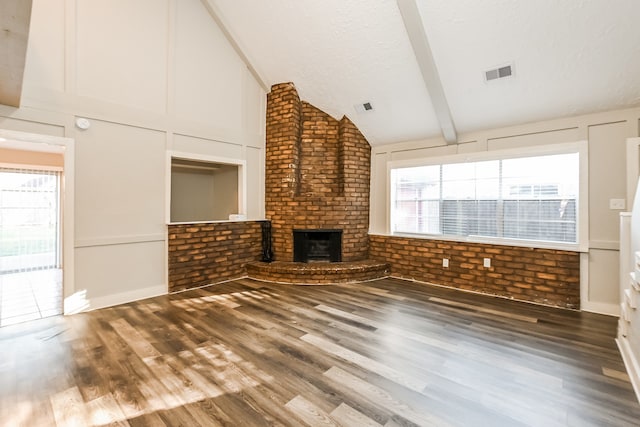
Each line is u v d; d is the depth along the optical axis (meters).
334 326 2.86
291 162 4.87
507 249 3.78
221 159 4.54
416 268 4.56
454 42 3.22
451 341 2.55
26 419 1.60
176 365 2.15
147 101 3.76
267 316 3.10
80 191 3.26
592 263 3.30
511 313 3.23
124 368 2.10
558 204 3.55
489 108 3.74
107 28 3.42
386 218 4.96
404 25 3.35
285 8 3.84
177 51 4.03
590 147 3.33
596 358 2.28
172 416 1.63
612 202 3.21
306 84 4.71
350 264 4.66
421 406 1.73
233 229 4.64
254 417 1.63
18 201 5.37
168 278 3.92
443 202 4.42
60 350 2.36
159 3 3.85
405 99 4.13
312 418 1.62
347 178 4.89
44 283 4.44
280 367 2.13
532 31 2.90
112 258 3.49
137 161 3.68
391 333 2.71
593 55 2.88
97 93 3.36
